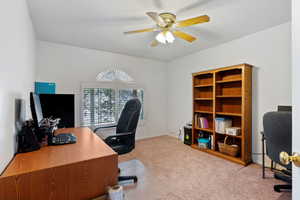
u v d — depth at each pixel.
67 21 2.24
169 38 2.07
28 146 1.18
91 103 3.42
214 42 3.02
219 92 3.05
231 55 2.95
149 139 4.10
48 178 0.90
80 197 0.99
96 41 3.00
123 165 2.54
